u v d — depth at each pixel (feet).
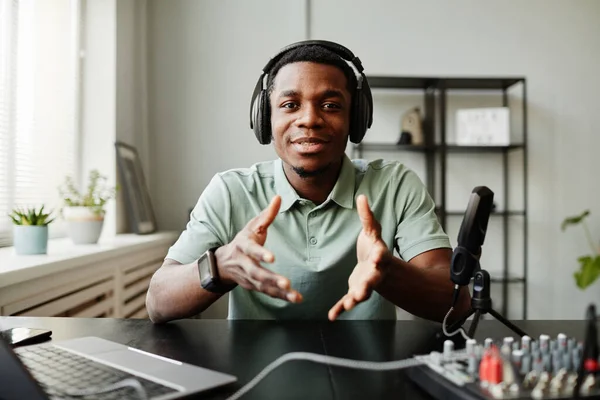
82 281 5.25
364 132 3.49
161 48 9.57
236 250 2.30
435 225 3.52
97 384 1.79
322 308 3.43
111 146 7.74
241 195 3.62
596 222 9.86
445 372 1.74
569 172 9.84
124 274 6.61
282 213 3.46
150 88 9.56
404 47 9.66
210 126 9.62
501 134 9.08
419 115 9.25
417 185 3.74
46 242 5.06
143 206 8.46
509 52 9.78
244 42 9.63
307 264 3.37
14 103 5.95
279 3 9.61
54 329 2.73
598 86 9.86
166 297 2.75
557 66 9.82
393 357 2.23
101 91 7.74
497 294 9.75
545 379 1.57
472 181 9.77
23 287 4.12
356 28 9.63
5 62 5.78
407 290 2.72
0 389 1.69
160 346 2.42
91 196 6.48
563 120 9.86
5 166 5.82
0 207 5.74
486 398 1.49
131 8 8.57
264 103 3.38
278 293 2.19
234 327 2.79
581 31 9.84
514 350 1.84
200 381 1.85
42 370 1.95
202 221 3.50
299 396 1.78
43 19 6.66
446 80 8.93
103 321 2.93
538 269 9.86
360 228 3.47
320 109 3.08
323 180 3.43
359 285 2.11
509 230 9.83
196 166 9.62
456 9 9.71
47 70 6.77
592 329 1.60
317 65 3.05
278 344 2.46
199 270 2.54
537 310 9.86
